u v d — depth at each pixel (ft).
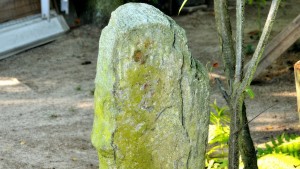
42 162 17.15
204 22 32.24
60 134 19.12
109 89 7.19
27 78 24.75
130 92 7.23
